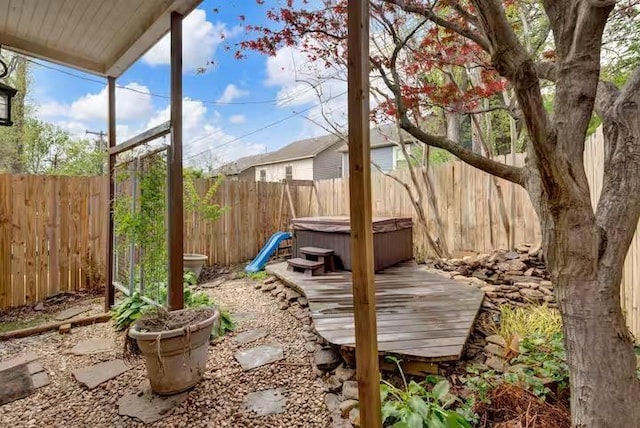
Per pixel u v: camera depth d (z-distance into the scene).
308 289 3.78
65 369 2.60
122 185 3.85
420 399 1.73
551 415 1.76
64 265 4.52
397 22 3.26
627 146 1.31
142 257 3.28
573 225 1.33
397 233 5.20
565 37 1.34
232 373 2.46
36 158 9.93
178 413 2.01
